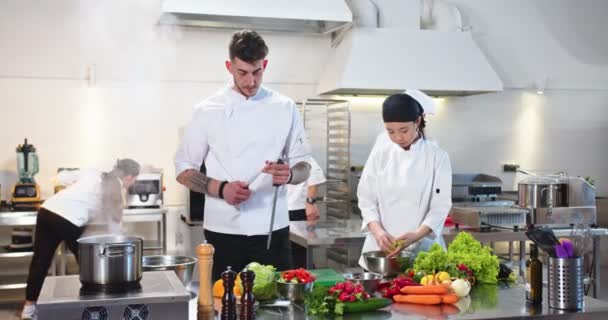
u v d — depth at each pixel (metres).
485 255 2.65
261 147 2.85
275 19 5.87
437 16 6.38
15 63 5.71
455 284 2.37
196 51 6.04
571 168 7.11
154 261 2.56
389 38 6.01
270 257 2.87
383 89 5.88
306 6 5.62
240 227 2.83
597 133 7.18
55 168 5.80
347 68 5.81
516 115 6.94
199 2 5.39
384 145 3.33
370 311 2.19
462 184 6.09
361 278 2.53
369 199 3.31
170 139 6.02
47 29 5.75
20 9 5.70
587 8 7.10
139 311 1.87
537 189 4.66
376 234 3.11
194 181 2.82
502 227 4.78
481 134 6.85
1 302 5.52
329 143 6.34
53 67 5.77
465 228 4.85
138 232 5.96
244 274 2.04
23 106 5.73
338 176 6.29
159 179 5.40
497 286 2.60
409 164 3.19
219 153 2.85
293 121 2.93
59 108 5.79
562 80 7.06
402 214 3.21
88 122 5.85
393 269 2.75
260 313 2.16
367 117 6.52
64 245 5.26
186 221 5.82
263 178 2.84
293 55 6.30
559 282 2.26
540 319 2.17
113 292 1.92
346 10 5.71
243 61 2.66
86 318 1.83
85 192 4.65
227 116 2.83
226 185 2.74
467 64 6.12
